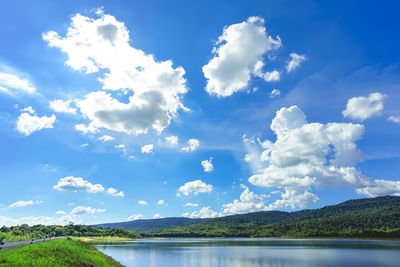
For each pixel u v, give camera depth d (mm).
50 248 42719
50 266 32281
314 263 83562
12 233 148125
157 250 138000
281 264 82062
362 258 96562
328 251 127062
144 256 105000
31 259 31859
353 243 195000
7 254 33562
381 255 106625
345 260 90812
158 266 76625
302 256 104750
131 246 172375
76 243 82875
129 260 91500
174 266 77188
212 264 82250
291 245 181500
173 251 131875
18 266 28719
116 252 122375
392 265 78562
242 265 80188
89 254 58875
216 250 139000
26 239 106750
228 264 82188
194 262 86750
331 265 79125
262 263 84688
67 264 38375
